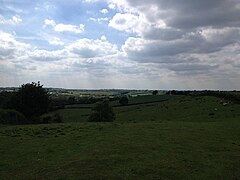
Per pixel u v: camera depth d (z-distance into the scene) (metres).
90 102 126.06
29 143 29.25
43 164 21.08
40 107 77.81
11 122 63.47
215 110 63.44
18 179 18.09
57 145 27.55
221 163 21.22
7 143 29.45
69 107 110.06
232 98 74.38
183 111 71.19
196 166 20.23
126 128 36.56
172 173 18.56
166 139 28.64
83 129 37.19
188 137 30.00
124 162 20.45
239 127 38.09
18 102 76.06
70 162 20.72
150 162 20.58
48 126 42.16
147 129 35.25
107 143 26.64
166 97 129.25
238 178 18.17
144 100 123.50
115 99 134.12
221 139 29.91
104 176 17.67
